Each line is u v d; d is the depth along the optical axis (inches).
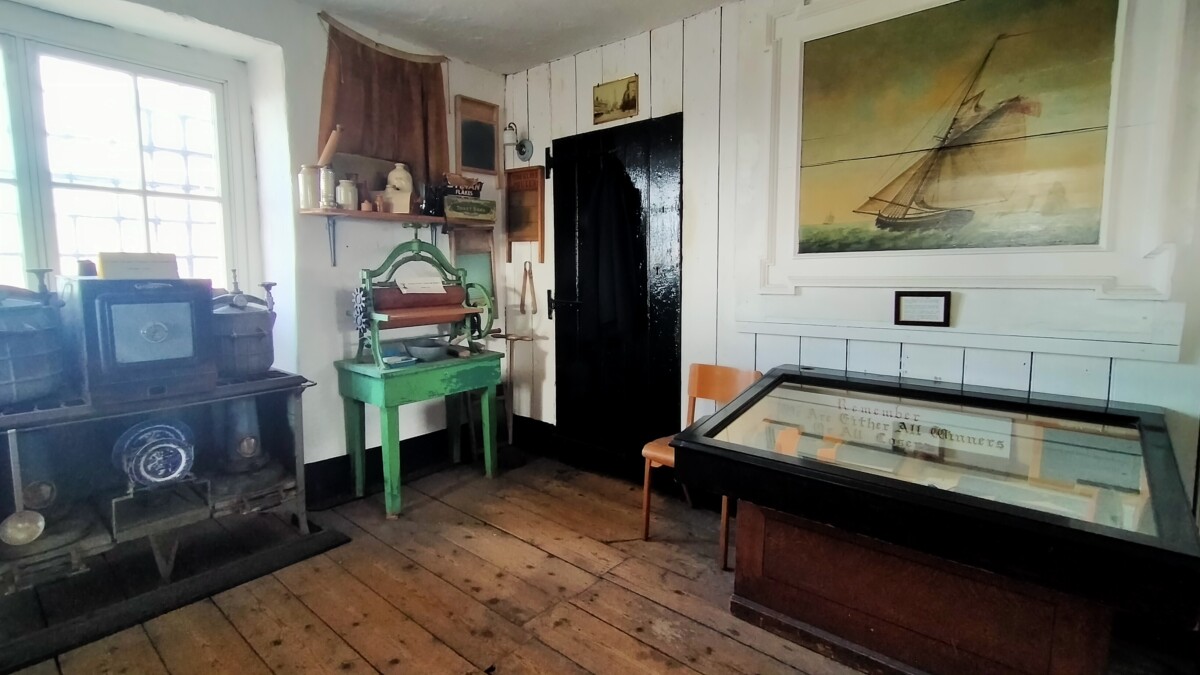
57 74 88.0
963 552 51.9
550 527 103.2
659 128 114.3
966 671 61.1
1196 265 67.8
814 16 91.4
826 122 91.9
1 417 67.2
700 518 107.0
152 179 98.7
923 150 84.0
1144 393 72.2
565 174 130.4
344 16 108.3
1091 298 74.0
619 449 127.3
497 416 147.6
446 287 117.4
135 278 77.1
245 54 104.5
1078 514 52.7
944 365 85.2
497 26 112.5
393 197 112.4
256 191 110.9
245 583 84.4
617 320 124.6
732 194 106.0
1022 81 76.2
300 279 107.5
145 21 90.6
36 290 84.9
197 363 81.4
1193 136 66.6
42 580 71.4
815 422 81.8
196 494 87.7
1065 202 74.7
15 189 85.0
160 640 71.8
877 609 66.1
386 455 105.7
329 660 68.9
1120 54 69.7
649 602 80.5
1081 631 54.9
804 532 70.4
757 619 74.7
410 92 119.9
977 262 80.7
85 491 88.7
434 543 97.0
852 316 92.0
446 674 66.7
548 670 67.5
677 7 104.5
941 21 81.3
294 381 93.5
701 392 104.9
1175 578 42.4
